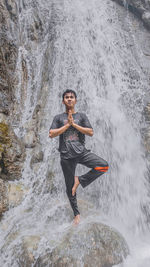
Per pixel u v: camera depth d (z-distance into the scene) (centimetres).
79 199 382
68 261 254
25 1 630
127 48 665
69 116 258
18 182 395
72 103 280
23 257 263
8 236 301
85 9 692
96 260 264
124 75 625
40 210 352
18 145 422
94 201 392
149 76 622
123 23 707
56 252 259
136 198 425
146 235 367
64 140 274
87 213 346
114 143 490
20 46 577
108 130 500
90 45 645
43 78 579
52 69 584
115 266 273
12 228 316
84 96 559
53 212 340
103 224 310
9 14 550
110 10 719
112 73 621
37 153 440
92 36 661
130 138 505
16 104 516
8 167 388
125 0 734
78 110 533
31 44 606
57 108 534
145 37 700
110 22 699
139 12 721
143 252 307
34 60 595
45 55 607
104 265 267
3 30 507
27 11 629
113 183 432
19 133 482
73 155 270
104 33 672
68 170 272
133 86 613
